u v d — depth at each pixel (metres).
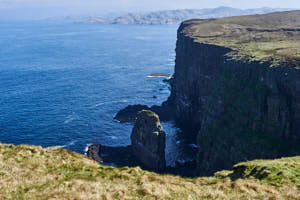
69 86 177.88
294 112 65.69
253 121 72.62
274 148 66.25
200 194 21.75
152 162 87.25
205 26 171.00
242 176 29.77
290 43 103.69
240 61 84.25
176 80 146.62
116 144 103.56
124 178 25.45
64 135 108.44
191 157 96.88
